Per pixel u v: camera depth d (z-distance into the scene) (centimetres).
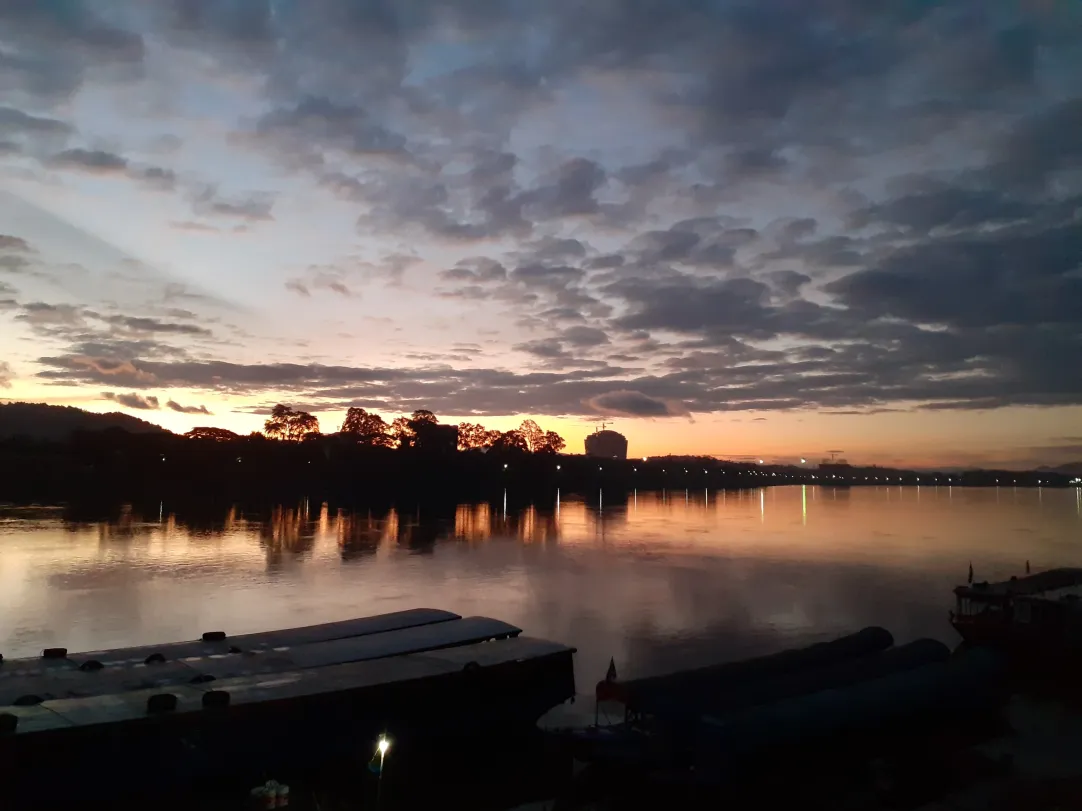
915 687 2120
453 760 2034
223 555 6053
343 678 1952
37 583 4656
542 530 9088
